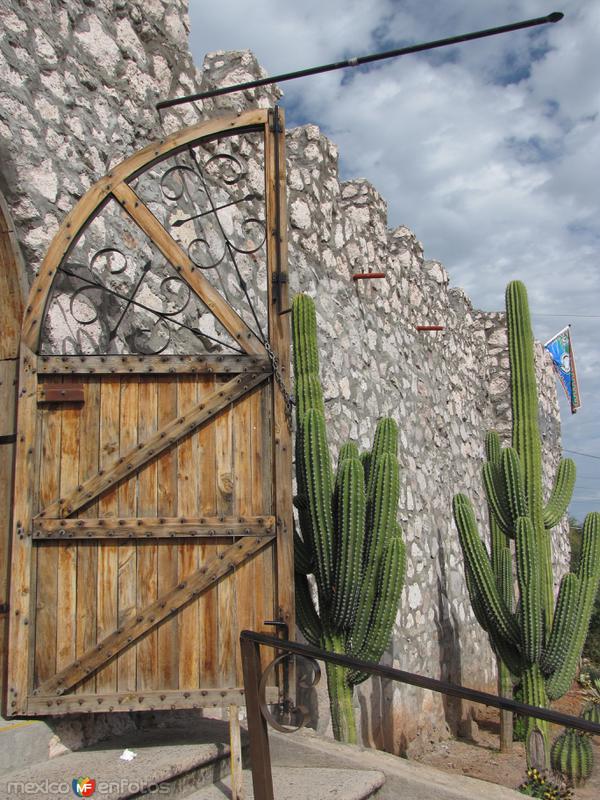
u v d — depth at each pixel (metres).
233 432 3.83
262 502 3.79
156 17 5.60
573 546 21.73
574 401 16.48
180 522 3.70
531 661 6.97
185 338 5.35
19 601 3.54
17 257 4.03
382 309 8.91
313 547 5.17
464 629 10.05
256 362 3.88
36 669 3.55
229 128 4.09
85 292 4.59
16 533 3.59
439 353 10.70
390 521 5.33
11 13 4.41
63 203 4.53
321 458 5.10
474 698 2.86
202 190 5.90
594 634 14.09
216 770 3.79
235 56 6.65
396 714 7.64
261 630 3.69
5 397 3.87
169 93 5.65
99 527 3.65
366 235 8.73
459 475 10.84
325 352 7.43
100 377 3.78
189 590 3.66
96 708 3.53
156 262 5.20
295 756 4.39
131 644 3.62
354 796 3.80
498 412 12.93
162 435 3.76
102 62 5.05
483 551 7.38
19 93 4.39
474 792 4.05
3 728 3.44
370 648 5.16
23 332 3.75
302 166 7.80
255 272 6.38
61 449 3.71
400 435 8.91
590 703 9.43
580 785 6.96
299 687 5.73
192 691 3.59
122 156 5.08
